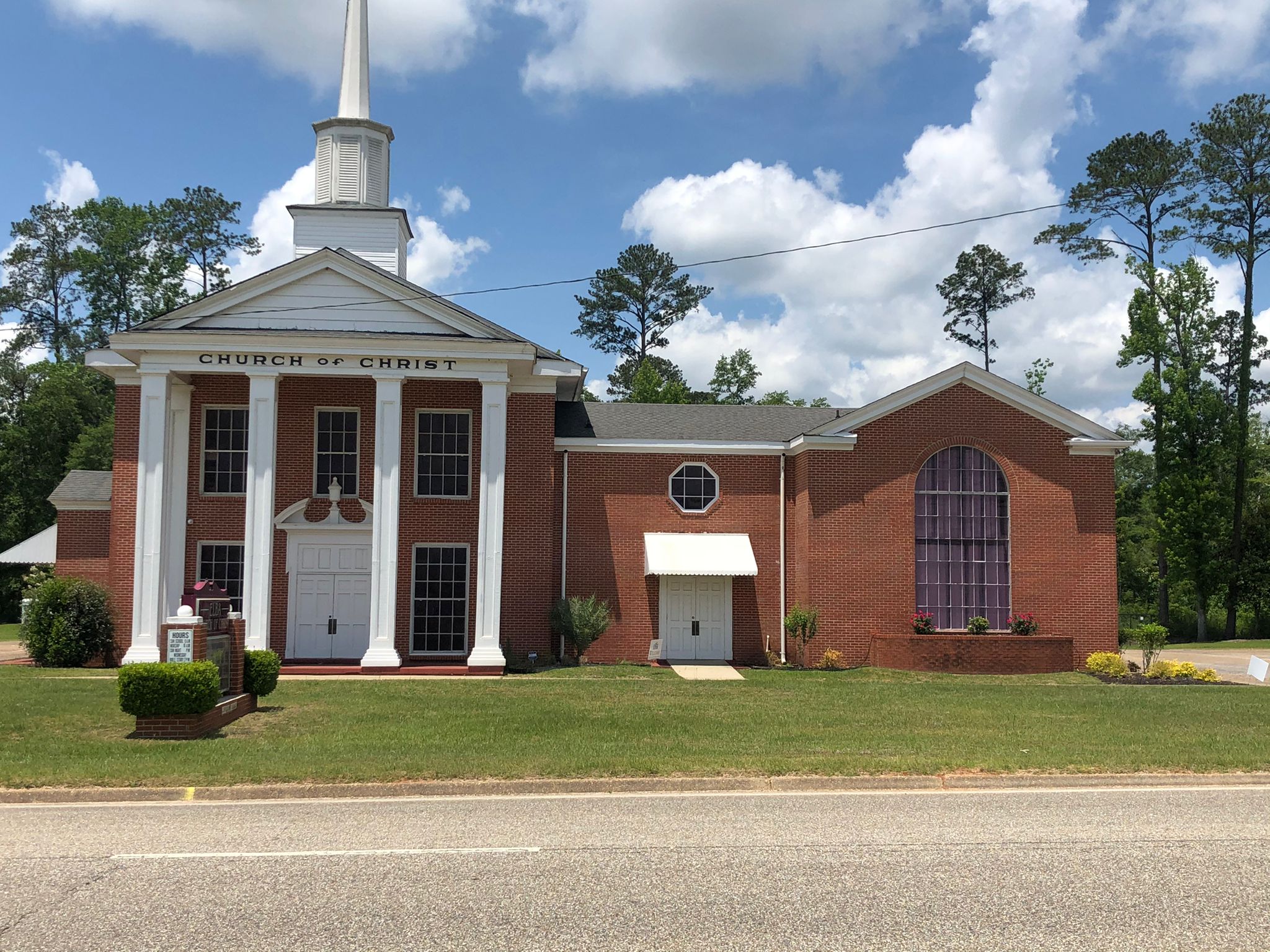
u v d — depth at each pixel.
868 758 12.69
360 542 26.42
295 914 6.75
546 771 11.76
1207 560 46.97
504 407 24.73
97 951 6.08
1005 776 11.90
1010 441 27.55
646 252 69.31
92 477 28.39
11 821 9.72
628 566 28.47
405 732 15.12
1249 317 49.03
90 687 19.81
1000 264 68.62
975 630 26.50
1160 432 47.72
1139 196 50.62
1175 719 17.05
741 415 31.56
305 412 26.62
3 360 61.00
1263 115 47.31
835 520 27.08
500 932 6.42
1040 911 6.88
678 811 10.20
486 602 24.20
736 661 28.38
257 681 17.34
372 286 25.12
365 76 30.36
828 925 6.57
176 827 9.41
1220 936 6.41
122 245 63.31
